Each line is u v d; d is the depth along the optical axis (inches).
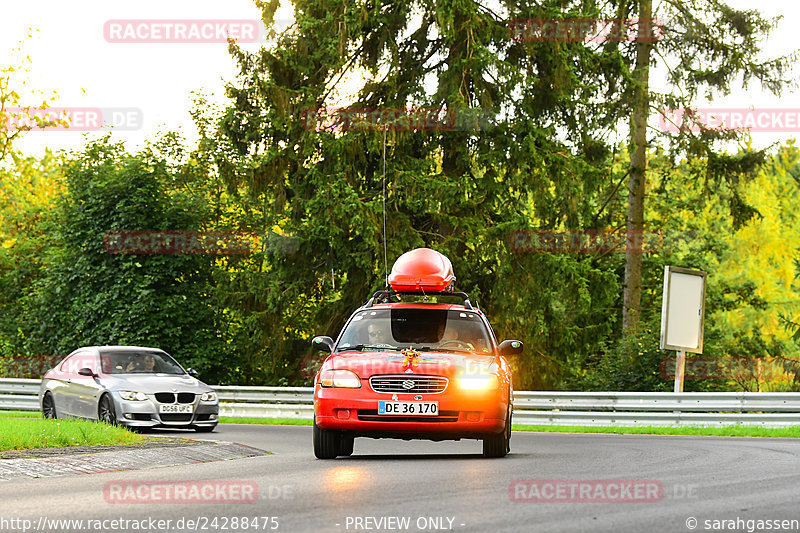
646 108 5674.2
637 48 5890.8
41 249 6491.1
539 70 5167.3
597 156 5659.5
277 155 5128.0
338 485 1449.3
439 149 5280.5
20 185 7741.1
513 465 1785.2
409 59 5231.3
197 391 3065.9
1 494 1374.3
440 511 1179.9
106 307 5300.2
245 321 5339.6
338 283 5438.0
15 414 4237.2
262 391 4475.9
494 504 1236.5
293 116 5049.2
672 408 3708.2
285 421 4247.0
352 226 4891.7
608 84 5590.6
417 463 1840.6
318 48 5044.3
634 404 3759.8
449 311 2151.8
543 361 5280.5
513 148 4960.6
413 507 1214.3
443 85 4945.9
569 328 5393.7
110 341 5226.4
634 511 1179.9
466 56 4909.0
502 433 1978.3
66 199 5477.4
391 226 4960.6
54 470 1674.5
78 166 5462.6
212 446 2098.9
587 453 2160.4
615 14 5836.6
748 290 7490.2
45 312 5452.8
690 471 1654.8
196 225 5383.9
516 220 4958.2
